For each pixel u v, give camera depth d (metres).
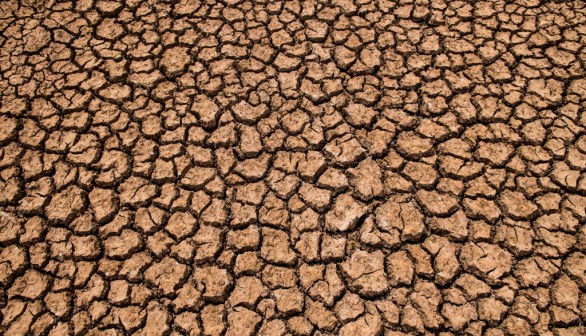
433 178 2.42
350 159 2.49
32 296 2.10
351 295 2.13
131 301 2.11
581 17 2.96
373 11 3.07
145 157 2.49
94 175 2.42
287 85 2.76
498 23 2.98
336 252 2.23
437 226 2.29
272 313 2.09
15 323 2.04
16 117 2.59
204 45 2.92
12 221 2.28
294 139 2.56
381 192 2.39
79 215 2.31
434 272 2.17
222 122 2.62
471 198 2.36
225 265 2.20
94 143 2.53
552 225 2.26
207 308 2.10
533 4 3.04
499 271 2.16
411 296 2.12
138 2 3.09
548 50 2.84
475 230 2.27
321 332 2.05
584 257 2.18
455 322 2.05
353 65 2.83
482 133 2.56
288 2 3.09
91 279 2.15
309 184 2.42
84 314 2.07
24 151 2.48
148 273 2.17
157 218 2.32
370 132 2.58
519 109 2.62
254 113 2.65
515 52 2.85
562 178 2.39
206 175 2.45
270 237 2.27
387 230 2.28
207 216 2.33
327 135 2.57
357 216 2.32
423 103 2.67
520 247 2.21
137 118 2.62
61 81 2.73
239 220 2.32
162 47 2.90
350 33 2.97
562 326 2.03
